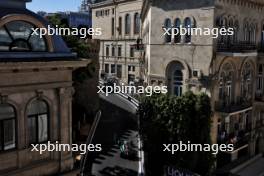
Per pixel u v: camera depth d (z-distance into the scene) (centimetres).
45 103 1537
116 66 6969
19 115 1430
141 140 2883
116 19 6881
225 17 3128
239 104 3422
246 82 3538
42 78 1480
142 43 5016
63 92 1571
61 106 1577
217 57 3070
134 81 5731
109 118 4491
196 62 3128
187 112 2692
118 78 6806
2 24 1359
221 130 3291
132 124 4250
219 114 3125
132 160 3256
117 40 6869
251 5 3475
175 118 2684
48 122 1558
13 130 1437
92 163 3141
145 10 4084
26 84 1424
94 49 4650
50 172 1576
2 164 1405
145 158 2912
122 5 6650
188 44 3167
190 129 2731
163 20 3353
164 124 2714
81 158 1788
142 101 2853
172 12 3272
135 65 6272
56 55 1534
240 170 3384
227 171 3234
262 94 3681
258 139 3878
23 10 1489
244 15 3384
